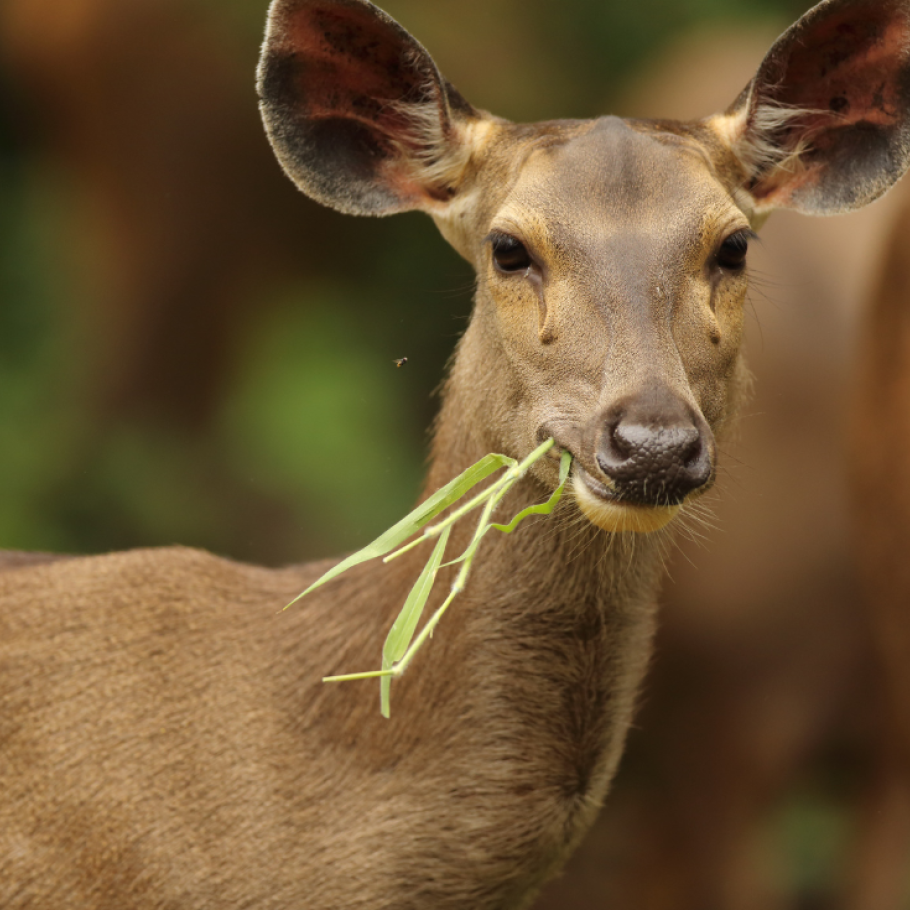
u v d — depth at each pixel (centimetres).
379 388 1909
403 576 892
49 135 1969
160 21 1869
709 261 841
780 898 1457
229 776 866
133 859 859
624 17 2084
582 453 787
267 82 914
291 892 856
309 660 890
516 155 881
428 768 862
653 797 1492
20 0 1923
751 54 1653
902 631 1252
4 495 1662
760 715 1439
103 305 1900
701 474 753
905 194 1264
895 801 1398
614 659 896
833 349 1440
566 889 1467
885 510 1252
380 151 949
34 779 873
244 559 1745
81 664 898
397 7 1941
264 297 1962
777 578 1418
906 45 920
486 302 877
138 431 1823
